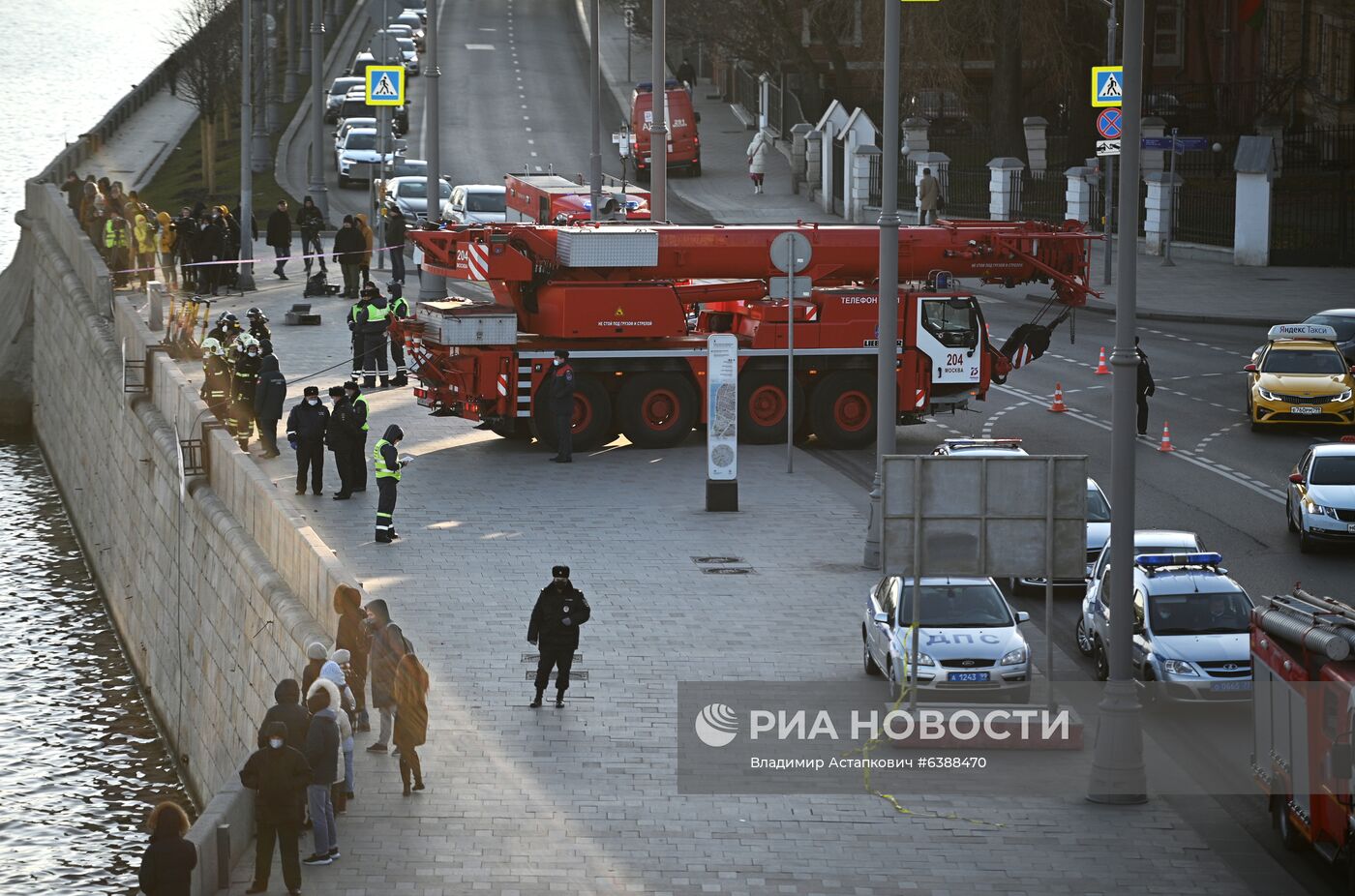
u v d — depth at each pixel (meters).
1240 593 94.56
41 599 193.62
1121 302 77.94
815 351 146.12
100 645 177.00
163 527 156.75
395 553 113.62
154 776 142.38
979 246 149.25
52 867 125.00
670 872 68.75
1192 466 142.00
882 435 112.50
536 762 79.88
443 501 127.44
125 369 180.50
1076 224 153.00
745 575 110.06
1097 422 155.75
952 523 83.81
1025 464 83.50
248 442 146.75
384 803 75.31
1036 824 74.44
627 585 107.25
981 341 148.00
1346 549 118.56
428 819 73.62
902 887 67.75
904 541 83.88
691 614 101.75
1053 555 84.00
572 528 120.44
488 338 139.38
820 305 145.75
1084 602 100.62
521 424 149.00
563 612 85.56
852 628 99.94
